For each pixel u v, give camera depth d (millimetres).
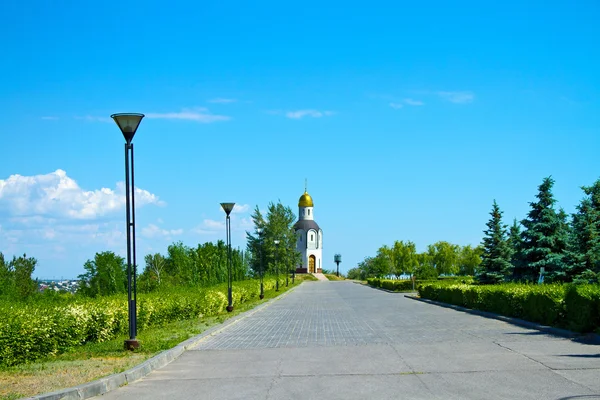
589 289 13672
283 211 94188
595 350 11406
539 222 34406
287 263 92062
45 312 13164
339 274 131875
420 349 12398
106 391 8961
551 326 15312
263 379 9602
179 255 42281
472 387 8406
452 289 28438
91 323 15180
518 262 35375
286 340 15078
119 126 13555
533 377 8953
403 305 30531
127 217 13500
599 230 32344
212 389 8945
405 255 96188
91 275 27578
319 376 9664
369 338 14844
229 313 26375
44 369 10594
